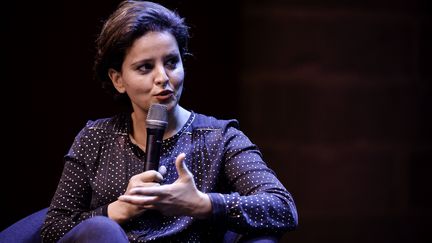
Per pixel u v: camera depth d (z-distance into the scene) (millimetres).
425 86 11727
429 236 11773
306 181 11656
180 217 5691
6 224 11141
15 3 10922
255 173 5730
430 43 11695
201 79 11219
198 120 6078
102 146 5965
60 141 11141
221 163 5852
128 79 5648
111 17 5727
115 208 5488
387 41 11703
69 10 11000
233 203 5363
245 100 11547
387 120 11734
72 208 5840
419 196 11773
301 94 11633
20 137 11094
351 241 11719
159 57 5578
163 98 5574
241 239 5562
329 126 11672
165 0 10945
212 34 11203
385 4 11664
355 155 11703
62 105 11078
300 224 11641
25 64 11023
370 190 11719
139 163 5832
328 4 11609
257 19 11523
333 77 11656
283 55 11586
